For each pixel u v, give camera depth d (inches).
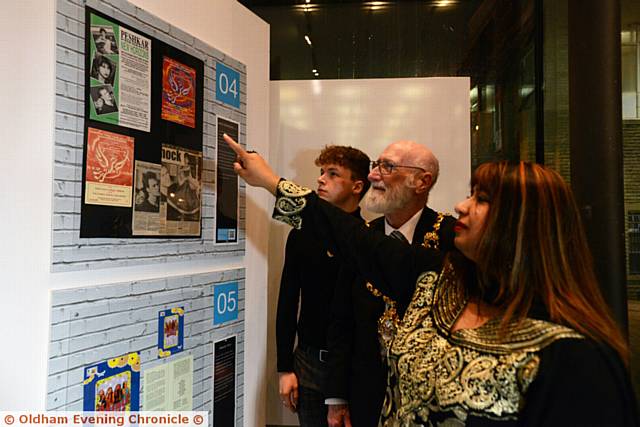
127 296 51.8
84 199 46.3
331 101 104.3
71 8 44.9
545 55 117.0
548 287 34.9
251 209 77.0
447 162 101.6
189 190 61.1
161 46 56.1
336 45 130.3
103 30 48.3
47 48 42.9
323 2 130.6
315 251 79.0
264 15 132.1
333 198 78.9
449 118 101.8
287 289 81.7
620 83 77.4
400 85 102.8
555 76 115.6
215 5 67.1
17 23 41.1
